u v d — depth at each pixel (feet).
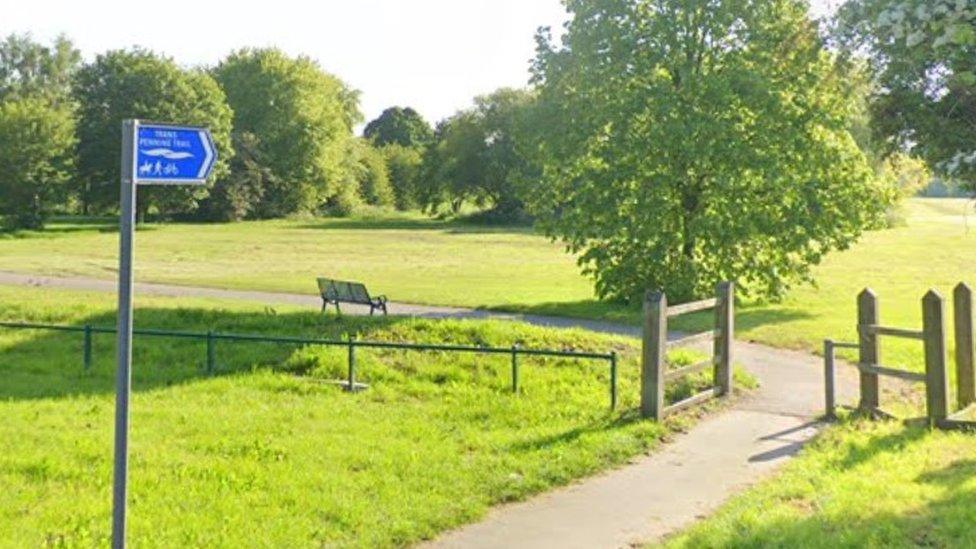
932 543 23.12
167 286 112.98
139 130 18.72
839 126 92.22
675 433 42.22
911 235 240.32
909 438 37.58
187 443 38.52
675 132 86.17
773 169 87.30
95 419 43.27
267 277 129.08
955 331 42.63
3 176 230.27
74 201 297.12
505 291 113.70
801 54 78.95
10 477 33.01
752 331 78.43
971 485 28.48
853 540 23.50
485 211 343.46
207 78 291.38
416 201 422.41
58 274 124.88
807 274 101.45
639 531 28.71
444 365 55.93
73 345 65.87
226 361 59.21
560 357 56.70
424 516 29.27
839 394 51.90
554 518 30.09
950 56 23.79
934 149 57.57
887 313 92.84
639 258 93.86
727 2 91.25
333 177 349.20
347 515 29.19
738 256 96.84
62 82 336.08
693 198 95.09
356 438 39.78
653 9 94.89
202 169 19.66
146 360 61.21
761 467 36.24
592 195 93.15
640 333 78.89
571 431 41.09
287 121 333.62
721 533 25.89
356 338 63.31
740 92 88.94
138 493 31.30
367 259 169.58
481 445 38.73
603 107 91.97
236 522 28.37
